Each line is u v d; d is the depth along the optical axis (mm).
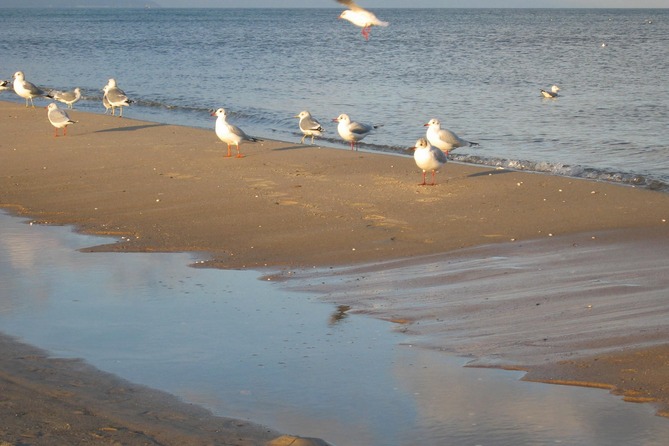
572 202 16219
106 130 25938
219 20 185875
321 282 11891
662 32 104438
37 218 15844
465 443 7168
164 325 10164
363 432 7391
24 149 22594
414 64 53250
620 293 10789
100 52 69625
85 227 15156
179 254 13461
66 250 13703
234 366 8883
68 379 8406
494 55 62125
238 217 15562
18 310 10727
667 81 41688
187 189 17781
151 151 22094
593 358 8750
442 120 29125
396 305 10797
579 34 99312
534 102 33906
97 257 13273
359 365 8883
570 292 10953
